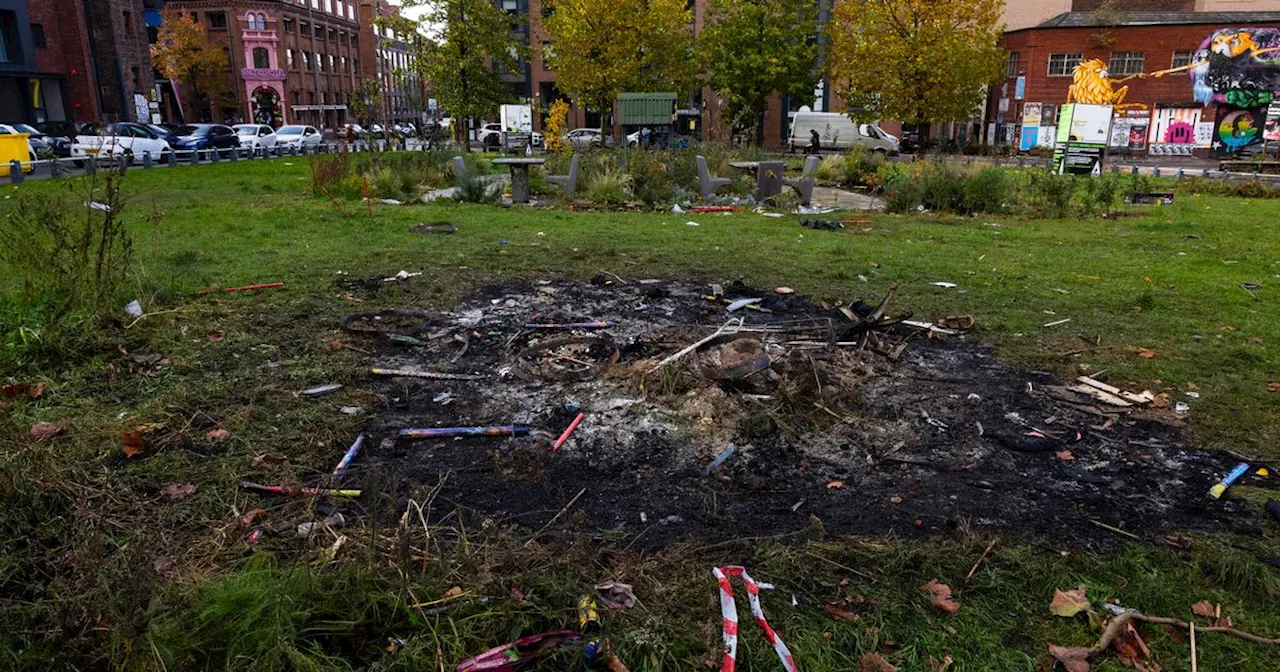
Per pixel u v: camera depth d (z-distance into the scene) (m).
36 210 6.80
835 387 4.98
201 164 26.86
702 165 16.61
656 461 4.11
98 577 2.84
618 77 33.22
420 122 44.09
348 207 14.48
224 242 10.26
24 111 38.03
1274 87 40.31
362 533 3.35
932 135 49.84
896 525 3.54
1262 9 47.41
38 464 3.72
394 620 2.76
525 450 4.18
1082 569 3.22
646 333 6.23
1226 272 9.33
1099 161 24.70
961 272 9.02
